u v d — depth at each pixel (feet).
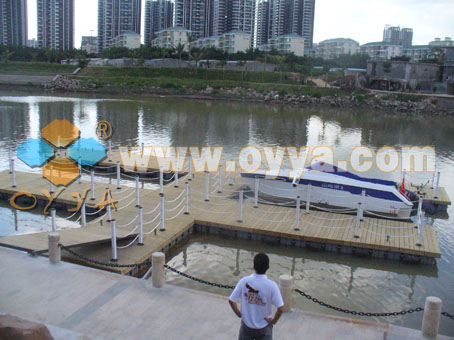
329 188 57.88
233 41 454.81
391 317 34.47
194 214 52.11
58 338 23.18
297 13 597.93
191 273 40.65
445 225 56.44
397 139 134.51
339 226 49.67
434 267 43.62
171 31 478.59
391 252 44.37
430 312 23.81
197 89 280.72
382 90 280.51
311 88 275.18
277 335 24.14
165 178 74.13
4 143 99.25
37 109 170.30
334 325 25.30
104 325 24.79
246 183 62.03
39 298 27.58
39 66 334.85
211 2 586.04
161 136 119.75
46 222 52.26
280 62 317.01
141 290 29.01
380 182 58.08
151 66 336.49
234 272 41.16
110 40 654.53
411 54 542.16
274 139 123.24
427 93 275.80
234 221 50.14
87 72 325.21
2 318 20.21
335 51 542.16
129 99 236.63
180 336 24.02
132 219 49.14
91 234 40.70
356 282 40.27
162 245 42.70
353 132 146.20
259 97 266.16
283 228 48.55
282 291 26.58
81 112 166.50
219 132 131.03
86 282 29.94
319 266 43.27
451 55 288.71
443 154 110.52
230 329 24.88
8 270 31.35
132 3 650.84
